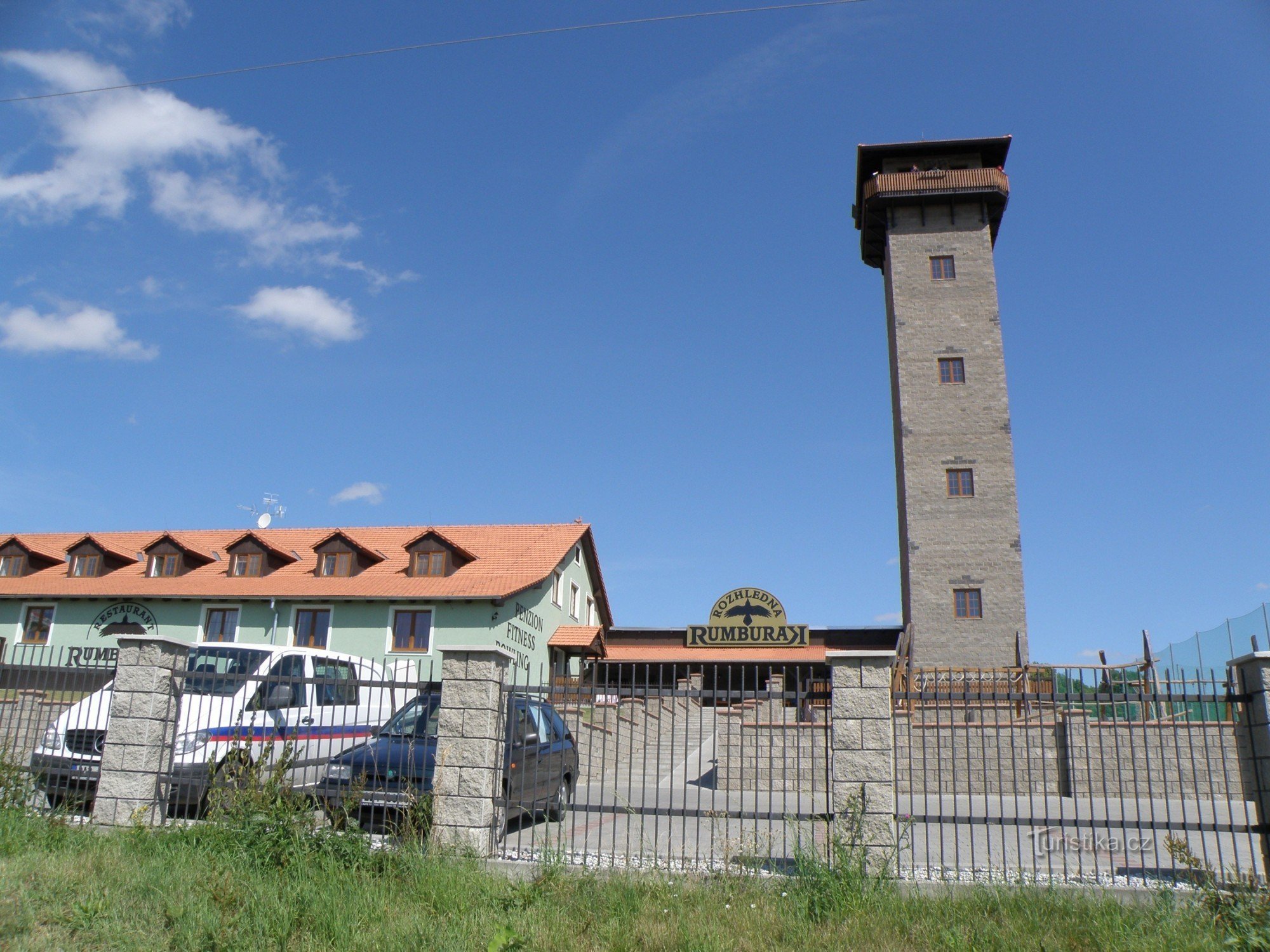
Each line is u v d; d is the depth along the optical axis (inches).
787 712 743.7
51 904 276.7
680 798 643.5
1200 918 291.4
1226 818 554.9
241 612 1211.9
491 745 378.0
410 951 257.6
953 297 1350.9
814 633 1505.9
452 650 388.2
